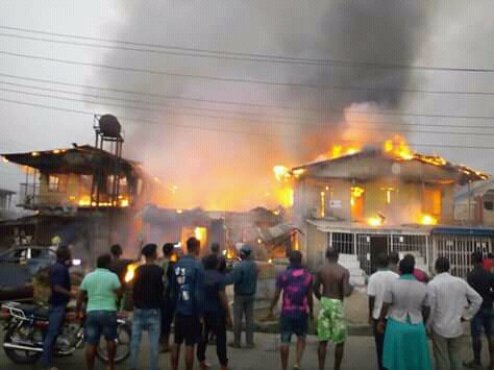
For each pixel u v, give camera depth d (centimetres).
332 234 2789
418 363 659
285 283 816
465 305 758
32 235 3422
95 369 825
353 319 1397
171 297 921
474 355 901
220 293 805
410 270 689
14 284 1418
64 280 812
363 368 873
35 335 852
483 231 2717
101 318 750
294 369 803
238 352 972
